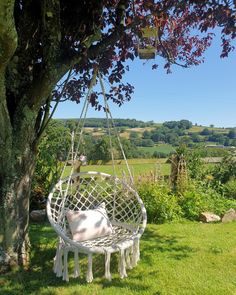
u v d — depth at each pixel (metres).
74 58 3.85
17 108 3.79
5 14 2.73
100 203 4.88
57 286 3.54
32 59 3.98
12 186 3.79
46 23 3.57
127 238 3.93
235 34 4.79
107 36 4.39
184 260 4.25
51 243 4.78
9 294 3.37
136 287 3.53
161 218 6.04
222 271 3.94
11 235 3.80
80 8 4.12
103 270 3.94
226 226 5.82
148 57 4.31
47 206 3.94
